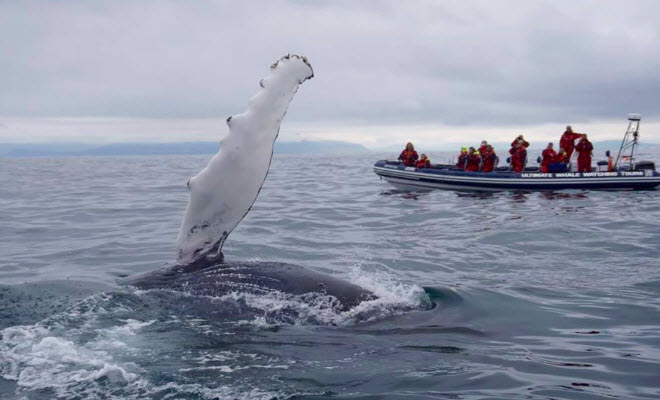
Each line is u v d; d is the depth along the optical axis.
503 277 9.81
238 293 6.86
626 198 21.77
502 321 7.01
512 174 24.88
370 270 10.39
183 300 6.82
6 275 10.05
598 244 12.74
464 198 22.48
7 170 50.28
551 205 19.89
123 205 19.67
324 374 5.29
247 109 7.12
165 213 17.59
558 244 12.82
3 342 5.97
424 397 4.89
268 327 6.34
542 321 7.12
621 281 9.45
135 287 7.17
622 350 6.08
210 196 7.13
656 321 7.21
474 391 5.02
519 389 5.06
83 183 30.98
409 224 15.91
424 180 25.98
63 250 12.12
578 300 8.17
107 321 6.46
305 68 7.18
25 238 13.64
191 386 5.02
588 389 5.08
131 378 5.16
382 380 5.20
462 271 10.37
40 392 4.93
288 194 23.98
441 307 7.38
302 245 12.69
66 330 6.25
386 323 6.56
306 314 6.58
